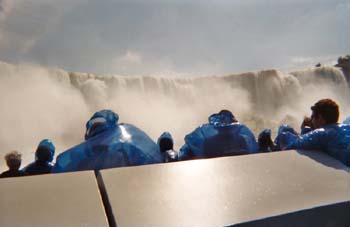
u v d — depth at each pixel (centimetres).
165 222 174
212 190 206
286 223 186
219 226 173
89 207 180
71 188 194
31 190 188
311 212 191
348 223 202
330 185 221
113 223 173
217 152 373
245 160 250
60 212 173
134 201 188
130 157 298
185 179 216
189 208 186
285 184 218
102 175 212
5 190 186
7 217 165
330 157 266
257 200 198
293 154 266
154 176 217
